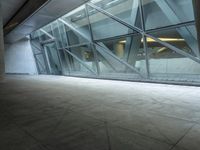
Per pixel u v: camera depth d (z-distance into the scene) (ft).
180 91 21.98
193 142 9.00
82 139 9.75
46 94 24.36
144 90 24.08
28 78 52.95
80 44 46.06
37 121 13.05
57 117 13.84
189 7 24.48
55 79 47.26
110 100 19.16
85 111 15.29
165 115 13.30
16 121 13.17
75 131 10.91
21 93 25.62
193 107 15.11
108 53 39.09
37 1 29.45
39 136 10.34
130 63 36.86
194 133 10.05
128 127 11.25
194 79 26.25
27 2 33.50
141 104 16.85
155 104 16.61
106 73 42.09
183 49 28.19
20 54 76.84
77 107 16.79
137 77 34.37
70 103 18.52
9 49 74.28
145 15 29.45
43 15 34.81
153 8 28.17
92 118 13.33
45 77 55.42
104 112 14.78
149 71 31.78
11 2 34.63
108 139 9.64
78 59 49.88
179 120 12.16
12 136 10.45
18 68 76.02
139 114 13.83
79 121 12.75
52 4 28.86
